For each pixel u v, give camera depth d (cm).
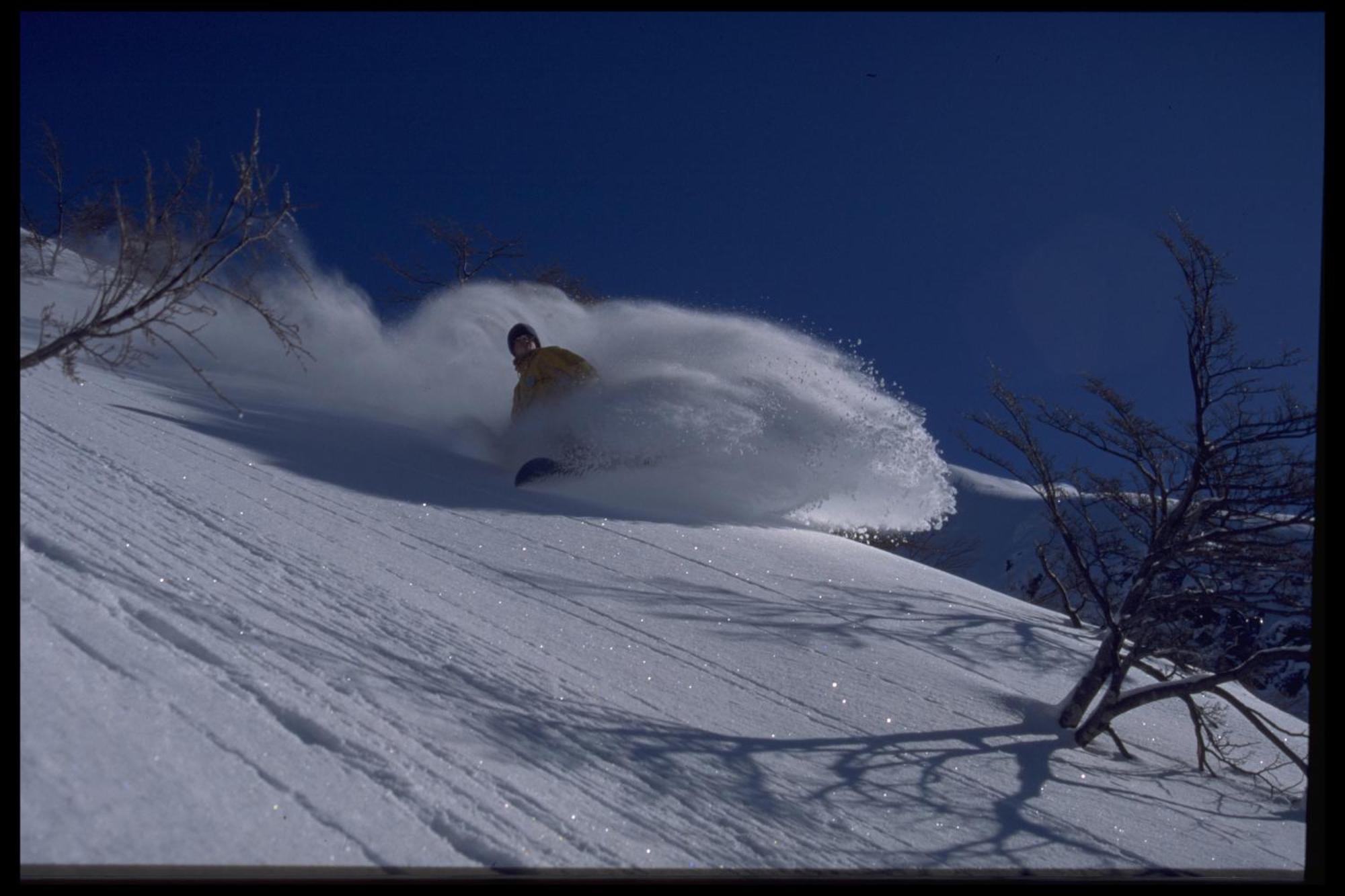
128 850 215
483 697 432
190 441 754
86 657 285
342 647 425
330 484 762
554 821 335
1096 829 494
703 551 830
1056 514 713
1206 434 678
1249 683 751
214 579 447
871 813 445
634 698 500
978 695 656
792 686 585
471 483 906
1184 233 677
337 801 278
